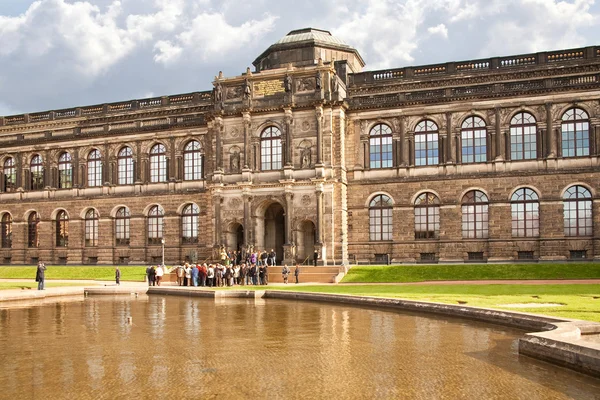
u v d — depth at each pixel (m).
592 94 66.25
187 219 82.12
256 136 74.75
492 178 69.44
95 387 18.91
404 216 72.50
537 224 68.00
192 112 85.50
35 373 20.89
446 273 60.88
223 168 75.56
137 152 84.88
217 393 18.05
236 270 63.97
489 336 26.91
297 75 73.81
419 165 72.56
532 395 17.28
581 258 65.94
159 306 42.56
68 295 52.91
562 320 25.73
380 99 74.25
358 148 74.75
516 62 73.19
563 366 20.66
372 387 18.48
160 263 82.88
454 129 71.25
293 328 30.41
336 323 31.98
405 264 69.12
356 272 64.44
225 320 34.00
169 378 19.95
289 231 71.88
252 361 22.45
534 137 68.75
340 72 79.06
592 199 65.94
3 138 94.69
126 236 85.44
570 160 66.94
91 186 87.25
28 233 91.31
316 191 71.19
